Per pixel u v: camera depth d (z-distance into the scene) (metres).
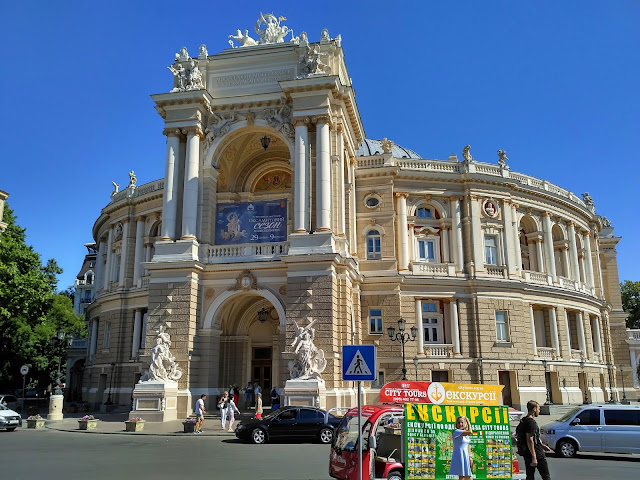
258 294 32.62
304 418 23.25
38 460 17.64
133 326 48.75
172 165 34.88
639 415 20.11
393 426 12.76
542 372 43.03
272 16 39.25
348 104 36.44
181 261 32.47
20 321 43.34
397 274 40.66
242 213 34.56
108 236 55.53
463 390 12.94
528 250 48.44
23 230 43.91
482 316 41.94
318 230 31.95
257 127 35.47
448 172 44.09
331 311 30.48
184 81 36.00
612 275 60.69
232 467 16.36
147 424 29.09
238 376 38.44
